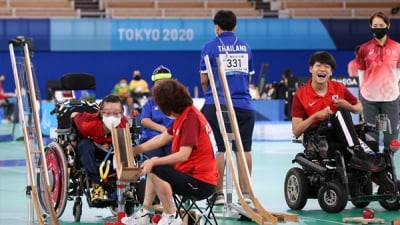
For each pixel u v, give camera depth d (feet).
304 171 32.60
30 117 26.91
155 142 24.50
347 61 115.14
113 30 111.75
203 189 23.70
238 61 32.73
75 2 118.93
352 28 114.52
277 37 113.29
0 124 99.04
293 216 29.19
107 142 29.86
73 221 30.19
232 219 29.94
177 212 24.34
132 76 113.19
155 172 23.40
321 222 29.17
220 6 120.37
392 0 120.37
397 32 115.55
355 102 32.01
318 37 114.01
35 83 27.43
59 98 64.64
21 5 118.11
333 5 121.39
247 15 118.93
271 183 42.47
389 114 35.99
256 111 81.46
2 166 52.44
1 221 30.45
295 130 31.53
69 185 30.32
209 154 23.90
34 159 28.04
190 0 121.08
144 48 112.47
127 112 93.71
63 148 30.35
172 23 112.57
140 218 25.49
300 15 118.83
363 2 121.49
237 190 25.30
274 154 59.93
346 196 30.58
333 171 31.53
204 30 113.09
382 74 35.78
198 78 114.01
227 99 25.71
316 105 31.55
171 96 23.43
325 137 31.27
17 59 27.91
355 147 30.68
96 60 112.37
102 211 32.71
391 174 32.09
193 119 23.45
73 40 111.04
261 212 23.97
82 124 29.40
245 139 32.99
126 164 23.24
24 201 36.27
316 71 31.30
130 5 119.96
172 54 113.60
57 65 111.55
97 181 28.89
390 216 30.71
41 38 110.22
